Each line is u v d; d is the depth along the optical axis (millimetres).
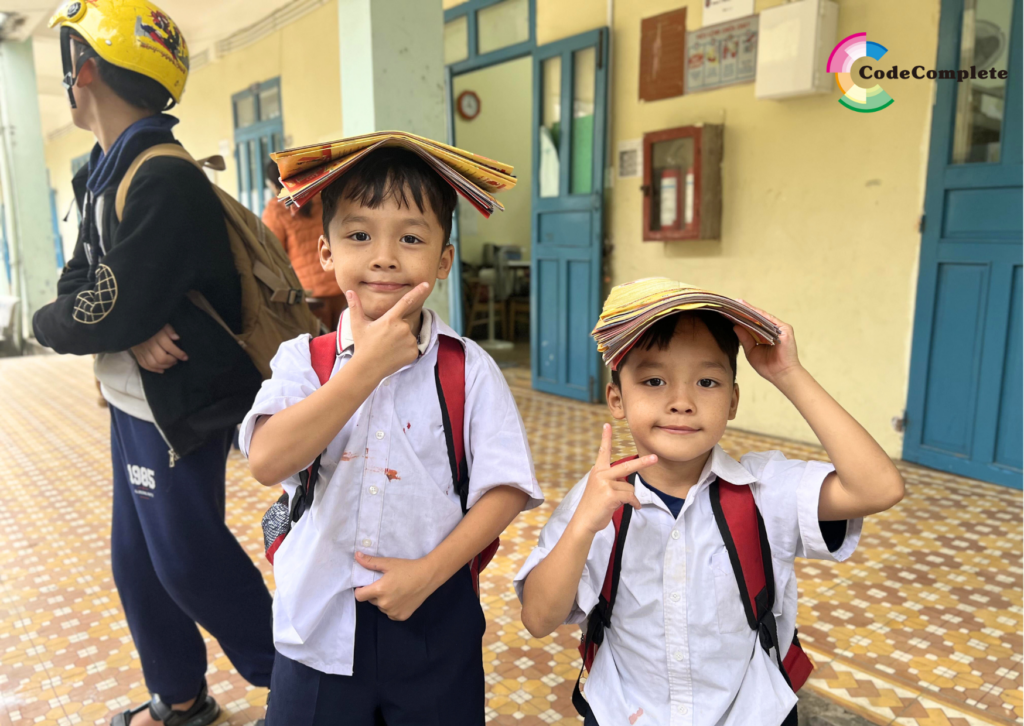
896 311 3701
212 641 2207
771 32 3826
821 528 1093
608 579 1119
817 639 2160
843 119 3764
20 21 7305
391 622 1080
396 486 1053
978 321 3408
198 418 1533
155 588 1659
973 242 3363
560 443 4227
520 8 5488
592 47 4934
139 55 1489
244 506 3354
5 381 6516
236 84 8344
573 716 1832
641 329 983
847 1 3670
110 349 1456
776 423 4348
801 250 4043
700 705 1094
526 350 7746
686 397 1025
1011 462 3400
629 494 993
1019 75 3139
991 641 2145
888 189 3643
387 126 3250
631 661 1134
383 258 970
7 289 10445
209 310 1569
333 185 992
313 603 1057
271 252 1746
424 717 1114
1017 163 3180
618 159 4965
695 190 4281
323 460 1078
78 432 4727
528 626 1104
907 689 1909
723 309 966
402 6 3229
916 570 2605
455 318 6555
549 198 5398
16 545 2951
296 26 7133
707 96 4375
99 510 3340
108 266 1419
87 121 1585
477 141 8164
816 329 4035
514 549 2803
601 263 5074
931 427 3658
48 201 8328
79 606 2436
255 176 8289
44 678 2023
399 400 1067
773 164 4102
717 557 1093
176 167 1513
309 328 1824
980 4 3242
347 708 1082
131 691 1962
